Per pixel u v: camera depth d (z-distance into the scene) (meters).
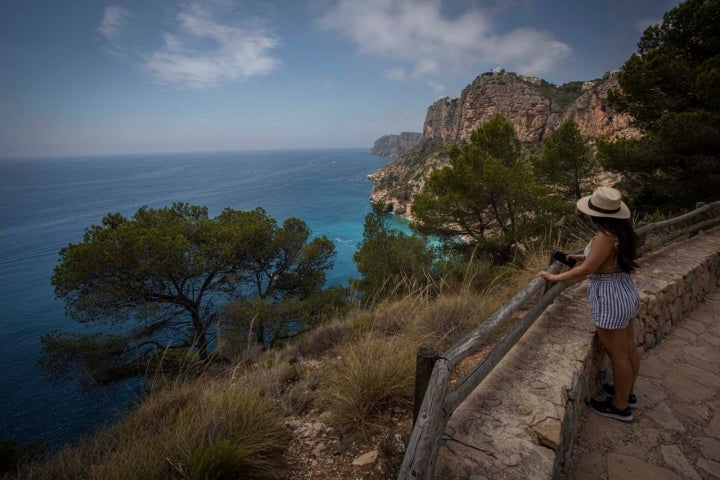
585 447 2.28
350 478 1.97
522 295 2.49
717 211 8.05
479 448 1.77
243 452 2.00
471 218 12.71
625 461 2.14
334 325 5.30
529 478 1.59
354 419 2.41
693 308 4.52
